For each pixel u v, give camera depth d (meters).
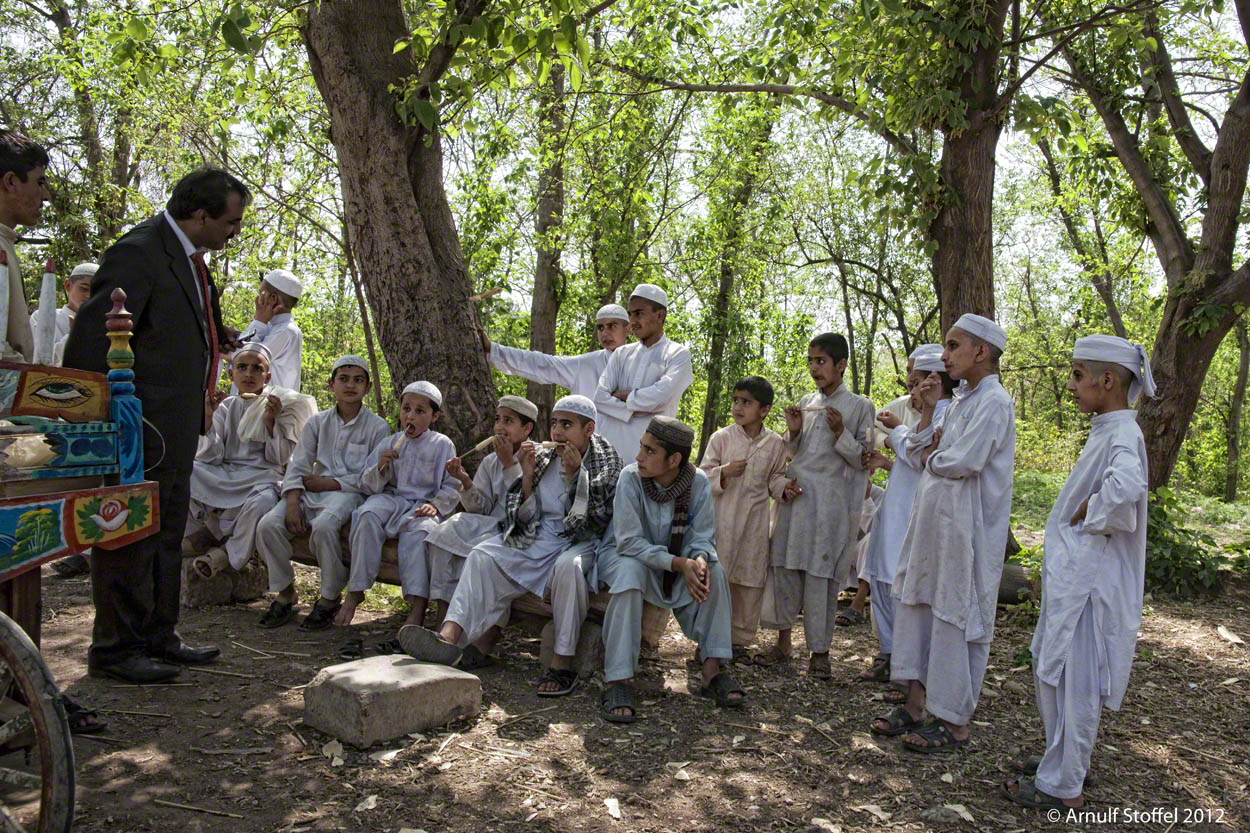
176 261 4.01
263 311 6.17
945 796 3.52
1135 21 8.66
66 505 2.94
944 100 7.27
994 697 4.72
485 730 3.87
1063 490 3.63
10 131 3.46
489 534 4.82
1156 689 4.96
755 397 5.01
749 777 3.60
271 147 11.32
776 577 5.02
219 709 3.90
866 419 5.05
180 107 11.15
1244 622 6.55
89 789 3.16
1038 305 28.22
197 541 5.52
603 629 4.29
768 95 11.00
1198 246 8.85
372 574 4.99
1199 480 27.56
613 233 14.67
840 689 4.75
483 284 14.02
